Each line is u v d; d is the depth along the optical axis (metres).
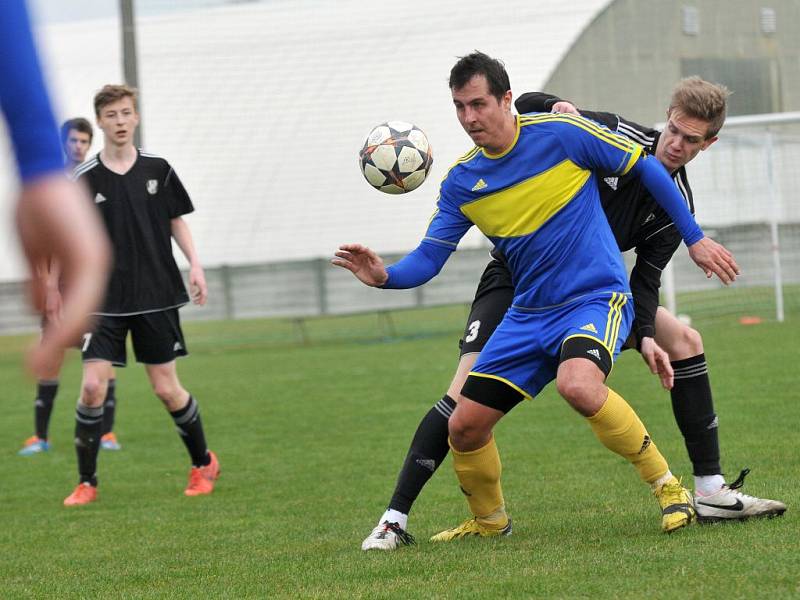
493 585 13.52
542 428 30.94
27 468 30.30
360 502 22.56
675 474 22.55
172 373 24.75
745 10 92.56
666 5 90.88
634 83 90.38
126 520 22.14
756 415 29.64
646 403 34.62
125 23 63.19
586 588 13.01
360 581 14.56
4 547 19.75
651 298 16.70
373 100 93.31
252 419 37.38
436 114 91.38
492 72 15.33
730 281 15.91
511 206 15.79
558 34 90.62
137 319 24.53
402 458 28.17
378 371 50.25
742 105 92.31
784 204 68.25
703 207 64.69
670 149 16.69
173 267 24.91
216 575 15.94
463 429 16.33
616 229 16.83
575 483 22.42
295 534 19.39
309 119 94.12
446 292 76.75
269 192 92.88
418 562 15.52
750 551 14.31
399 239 89.50
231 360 61.25
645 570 13.75
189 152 95.06
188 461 30.28
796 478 20.62
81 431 24.70
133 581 15.89
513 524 18.58
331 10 99.88
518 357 15.95
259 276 77.56
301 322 73.12
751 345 48.31
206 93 97.25
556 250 15.68
